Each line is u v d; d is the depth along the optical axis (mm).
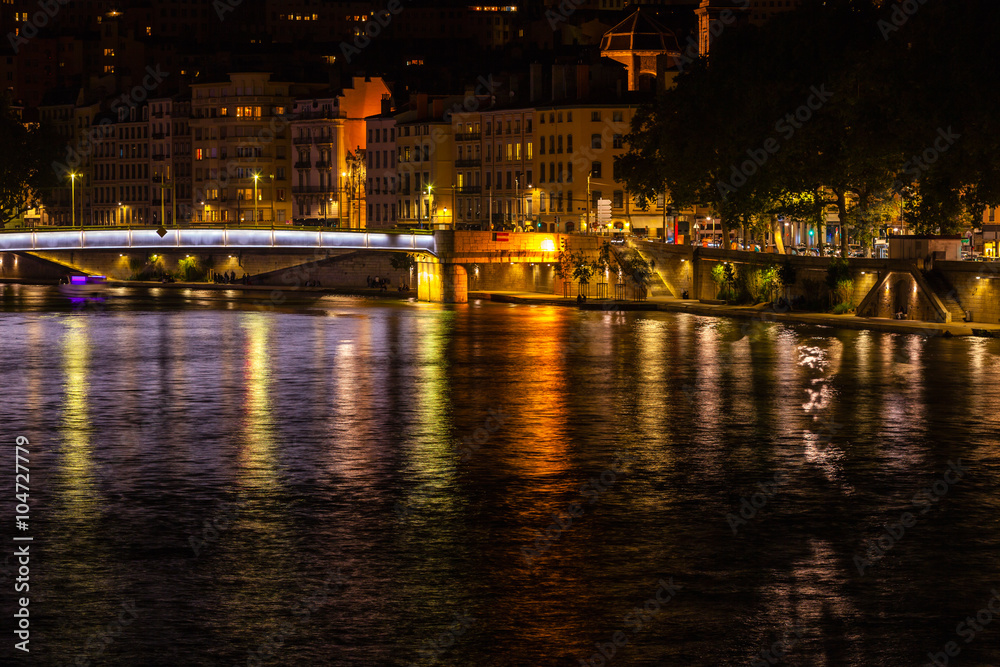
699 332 142500
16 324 161500
